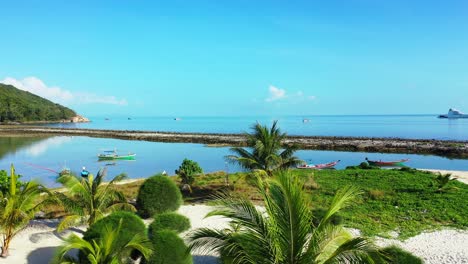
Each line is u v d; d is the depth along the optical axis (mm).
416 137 101062
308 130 145125
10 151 69688
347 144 74312
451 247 15438
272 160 23516
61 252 9828
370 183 28344
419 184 27781
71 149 73875
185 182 27672
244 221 7625
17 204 13641
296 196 7066
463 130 137750
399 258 10578
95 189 16469
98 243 11648
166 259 11859
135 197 24938
